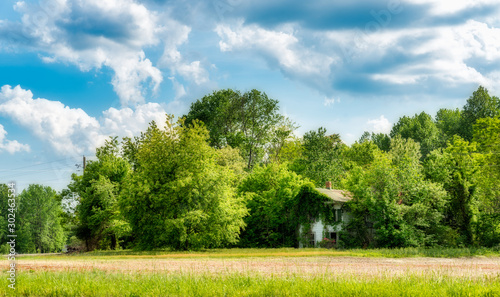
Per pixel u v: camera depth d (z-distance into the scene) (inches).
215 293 547.2
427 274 689.6
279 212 2330.2
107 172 2551.7
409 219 2055.9
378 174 2145.7
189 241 1914.4
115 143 2667.3
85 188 2561.5
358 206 2139.5
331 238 2225.6
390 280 605.9
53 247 4805.6
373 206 2065.7
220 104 3314.5
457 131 4121.6
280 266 987.9
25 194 4717.0
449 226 2186.3
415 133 4424.2
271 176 2532.0
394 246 2018.9
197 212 1866.4
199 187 1952.5
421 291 516.4
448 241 2078.0
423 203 2119.8
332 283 563.8
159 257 1469.0
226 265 1008.9
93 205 2468.0
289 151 3732.8
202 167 2009.1
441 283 581.0
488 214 2153.1
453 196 2225.6
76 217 2598.4
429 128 4350.4
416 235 2041.1
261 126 3373.5
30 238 4505.4
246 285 585.6
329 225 2220.7
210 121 3319.4
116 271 789.9
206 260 1250.6
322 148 3289.9
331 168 3159.5
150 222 1925.4
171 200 1904.5
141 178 1977.1
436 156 2422.5
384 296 505.4
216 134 3329.2
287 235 2320.4
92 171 2581.2
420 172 2293.3
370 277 664.4
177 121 2070.6
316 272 761.6
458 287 541.0
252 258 1384.1
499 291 525.7
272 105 3380.9
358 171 2262.6
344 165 3521.2
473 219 2177.7
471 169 2262.6
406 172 2159.2
